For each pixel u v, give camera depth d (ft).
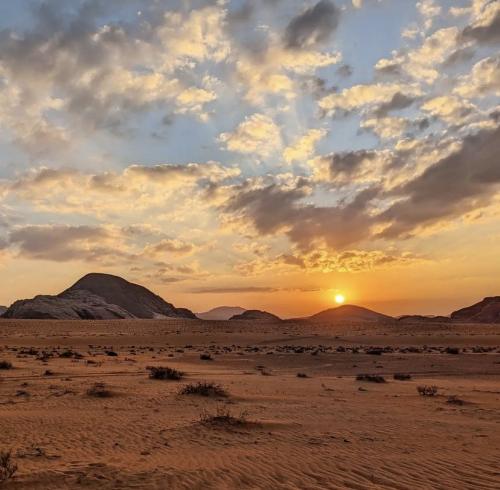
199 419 43.75
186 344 229.25
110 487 23.62
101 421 42.83
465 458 30.25
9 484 23.93
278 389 70.95
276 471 27.07
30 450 31.86
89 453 31.42
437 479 25.85
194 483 24.61
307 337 264.72
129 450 32.27
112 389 65.16
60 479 24.81
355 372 111.65
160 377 80.53
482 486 24.72
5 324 310.86
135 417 45.03
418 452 31.78
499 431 39.99
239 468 27.53
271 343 239.30
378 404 57.06
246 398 59.62
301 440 35.37
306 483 25.02
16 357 130.41
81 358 131.44
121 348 195.72
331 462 29.01
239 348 205.57
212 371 101.96
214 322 391.24
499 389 77.41
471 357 145.18
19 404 52.95
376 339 251.80
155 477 25.39
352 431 39.06
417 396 65.67
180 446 33.45
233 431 38.19
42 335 260.42
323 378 93.66
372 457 30.27
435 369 117.50
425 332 314.96
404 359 140.87
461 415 49.44
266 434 37.52
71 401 55.31
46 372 86.33
